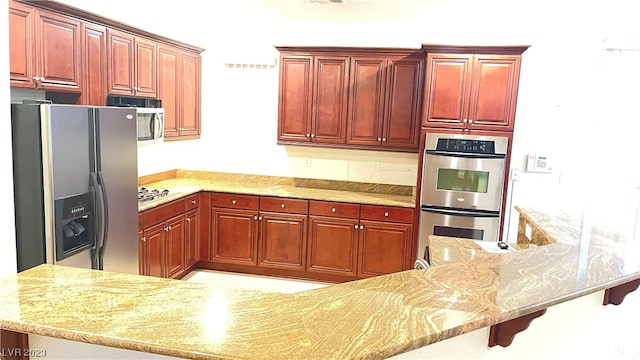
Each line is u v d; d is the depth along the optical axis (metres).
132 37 3.62
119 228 2.99
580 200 4.39
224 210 4.55
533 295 1.48
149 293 1.47
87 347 1.40
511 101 3.89
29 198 2.45
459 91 3.96
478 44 4.27
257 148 4.98
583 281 1.63
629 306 2.04
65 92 3.06
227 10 4.38
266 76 4.86
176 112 4.37
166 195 3.99
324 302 1.40
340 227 4.36
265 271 4.62
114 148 2.91
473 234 4.05
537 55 4.28
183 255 4.26
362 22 4.53
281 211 4.45
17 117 2.40
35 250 2.49
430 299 1.43
